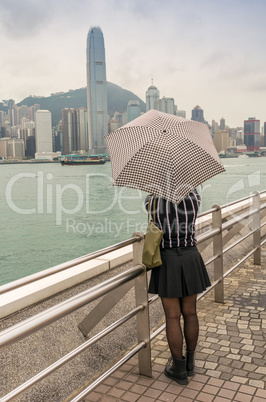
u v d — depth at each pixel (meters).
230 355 3.14
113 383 2.83
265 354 3.14
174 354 2.79
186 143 2.55
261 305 4.24
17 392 1.81
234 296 4.57
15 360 2.55
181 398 2.60
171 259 2.67
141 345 2.80
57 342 2.88
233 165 183.25
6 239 43.75
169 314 2.79
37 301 2.82
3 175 165.25
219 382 2.77
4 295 2.73
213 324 3.77
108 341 3.32
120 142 2.66
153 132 2.57
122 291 3.12
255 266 5.91
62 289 3.05
